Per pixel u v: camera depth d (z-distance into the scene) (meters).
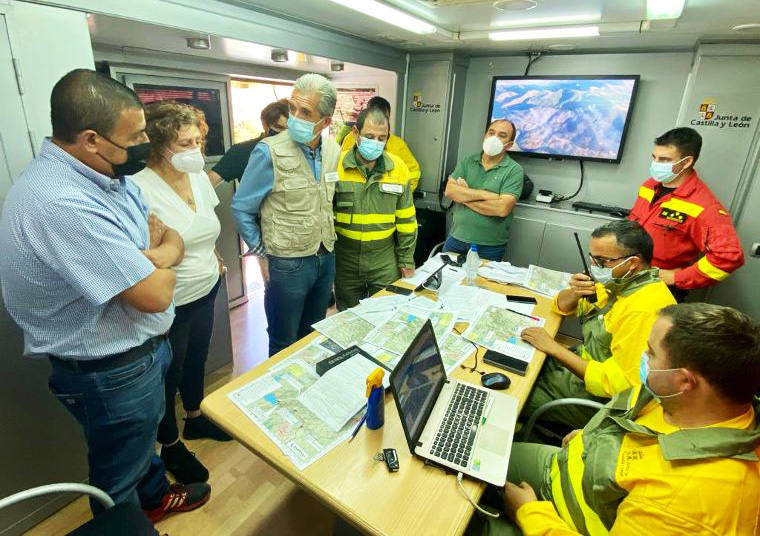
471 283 2.30
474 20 2.52
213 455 2.04
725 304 2.87
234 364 2.82
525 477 1.37
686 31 2.50
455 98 3.81
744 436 0.82
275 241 1.98
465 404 1.29
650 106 3.22
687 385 0.90
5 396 1.48
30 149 1.41
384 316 1.84
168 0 1.78
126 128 1.08
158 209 1.58
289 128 1.86
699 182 2.32
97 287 1.04
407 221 2.41
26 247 1.01
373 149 2.09
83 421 1.26
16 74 1.34
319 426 1.20
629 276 1.58
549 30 2.65
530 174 3.79
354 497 0.99
